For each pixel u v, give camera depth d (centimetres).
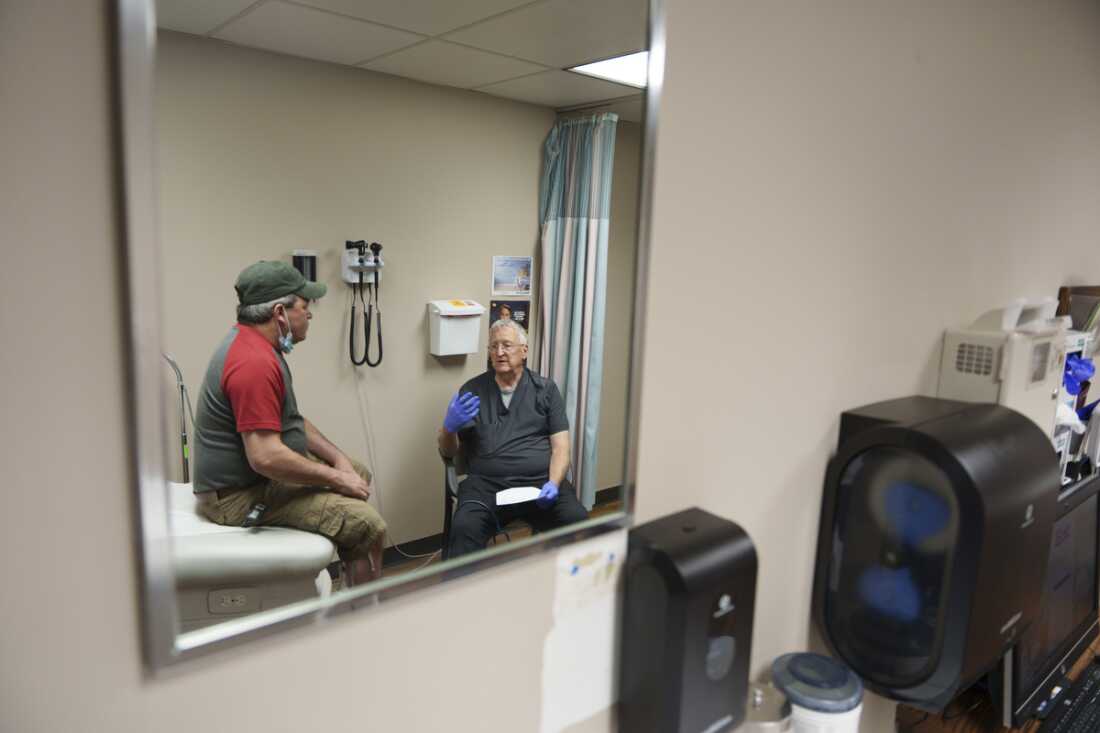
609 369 100
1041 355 169
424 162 102
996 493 120
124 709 62
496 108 103
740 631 103
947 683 124
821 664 128
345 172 93
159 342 59
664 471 107
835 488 138
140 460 59
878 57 131
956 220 162
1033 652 173
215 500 74
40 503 56
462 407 102
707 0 98
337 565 85
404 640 79
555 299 102
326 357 94
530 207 104
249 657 68
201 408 73
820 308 130
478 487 101
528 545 89
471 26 97
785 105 114
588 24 95
